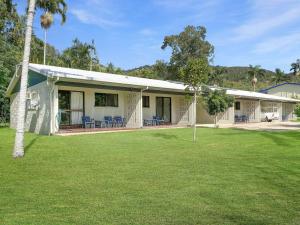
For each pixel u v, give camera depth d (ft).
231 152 36.24
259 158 32.17
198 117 102.42
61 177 24.00
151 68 194.08
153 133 58.49
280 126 87.15
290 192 19.94
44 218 15.55
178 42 182.39
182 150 37.70
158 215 15.97
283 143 44.62
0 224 14.71
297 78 266.16
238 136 54.44
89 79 58.65
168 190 20.42
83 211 16.55
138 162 29.94
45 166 28.04
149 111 84.17
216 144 43.45
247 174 24.85
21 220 15.26
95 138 48.39
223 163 29.43
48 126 55.36
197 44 180.45
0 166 28.02
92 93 69.51
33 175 24.67
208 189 20.62
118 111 74.54
